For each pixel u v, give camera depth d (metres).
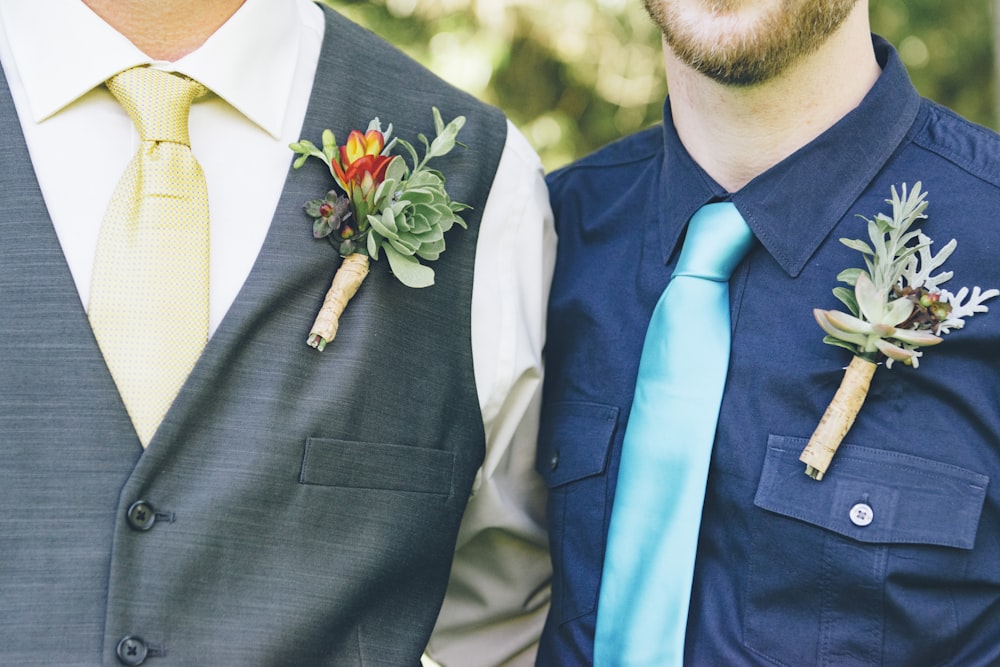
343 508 1.06
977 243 1.05
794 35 1.05
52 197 1.03
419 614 1.11
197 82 1.05
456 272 1.13
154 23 1.04
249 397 1.04
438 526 1.11
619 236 1.18
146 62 1.04
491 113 1.19
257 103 1.08
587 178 1.23
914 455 1.04
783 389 1.07
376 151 1.08
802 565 1.05
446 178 1.14
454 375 1.12
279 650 1.02
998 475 1.04
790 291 1.09
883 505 1.04
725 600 1.08
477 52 2.33
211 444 1.02
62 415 0.99
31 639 0.97
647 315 1.14
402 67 1.17
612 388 1.14
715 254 1.11
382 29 2.36
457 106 1.17
